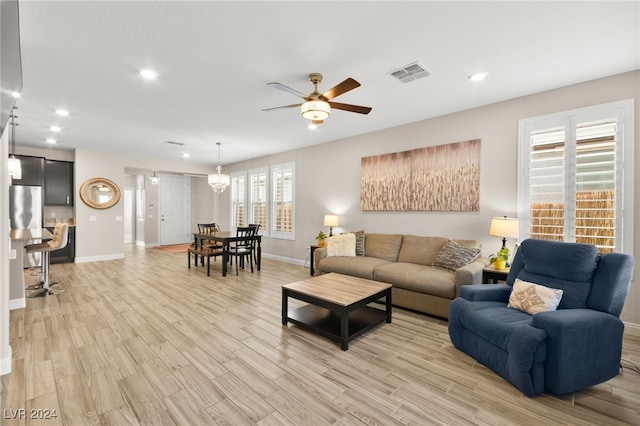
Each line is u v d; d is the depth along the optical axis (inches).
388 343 109.6
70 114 161.8
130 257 287.4
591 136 122.5
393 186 188.2
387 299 128.6
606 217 119.3
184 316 133.5
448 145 163.8
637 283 113.3
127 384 82.3
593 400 77.8
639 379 87.3
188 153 277.1
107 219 271.7
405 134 183.2
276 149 259.3
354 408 73.7
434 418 70.4
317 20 84.4
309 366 92.8
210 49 98.9
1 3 36.2
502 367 85.3
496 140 147.9
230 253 217.9
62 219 265.0
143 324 123.9
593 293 88.4
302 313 130.6
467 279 122.3
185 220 407.8
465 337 100.7
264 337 113.3
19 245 142.1
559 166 130.0
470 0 76.1
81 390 79.4
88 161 260.5
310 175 245.0
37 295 162.4
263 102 145.5
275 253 279.3
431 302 133.6
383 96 138.9
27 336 111.5
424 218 175.9
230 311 140.7
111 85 125.4
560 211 129.6
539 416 71.5
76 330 117.3
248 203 314.2
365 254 187.9
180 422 68.2
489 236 151.3
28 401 74.7
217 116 166.6
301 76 117.9
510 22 85.1
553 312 82.0
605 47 98.0
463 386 83.2
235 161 323.9
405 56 103.7
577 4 77.5
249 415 70.8
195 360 95.4
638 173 113.3
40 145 241.0
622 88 116.2
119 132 200.2
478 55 103.2
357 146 210.1
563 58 105.2
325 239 214.2
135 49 98.6
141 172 362.3
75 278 201.9
